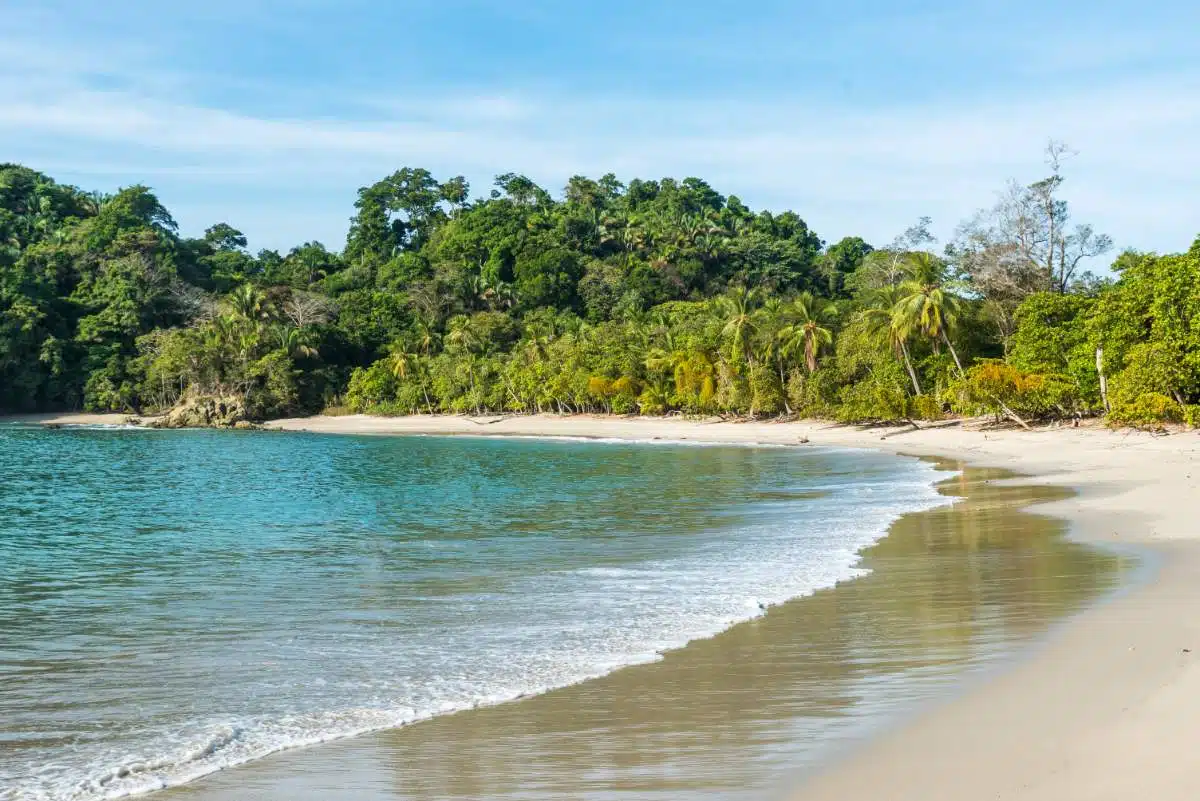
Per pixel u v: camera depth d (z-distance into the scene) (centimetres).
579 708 983
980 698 896
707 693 1005
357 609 1636
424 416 11112
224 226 19012
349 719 999
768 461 5119
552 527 2720
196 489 4459
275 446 7856
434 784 786
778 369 8181
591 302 14250
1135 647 1030
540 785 762
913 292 6862
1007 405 5762
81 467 5856
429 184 18900
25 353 12106
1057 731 776
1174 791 630
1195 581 1418
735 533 2400
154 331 12556
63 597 1877
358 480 4759
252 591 1880
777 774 743
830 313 7831
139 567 2256
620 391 9400
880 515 2597
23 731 1012
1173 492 2641
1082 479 3244
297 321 13138
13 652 1398
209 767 868
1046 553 1805
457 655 1262
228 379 11688
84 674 1262
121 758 910
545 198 18488
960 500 2864
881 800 667
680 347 9281
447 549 2364
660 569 1902
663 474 4522
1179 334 4516
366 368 13125
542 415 10250
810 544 2130
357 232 18088
